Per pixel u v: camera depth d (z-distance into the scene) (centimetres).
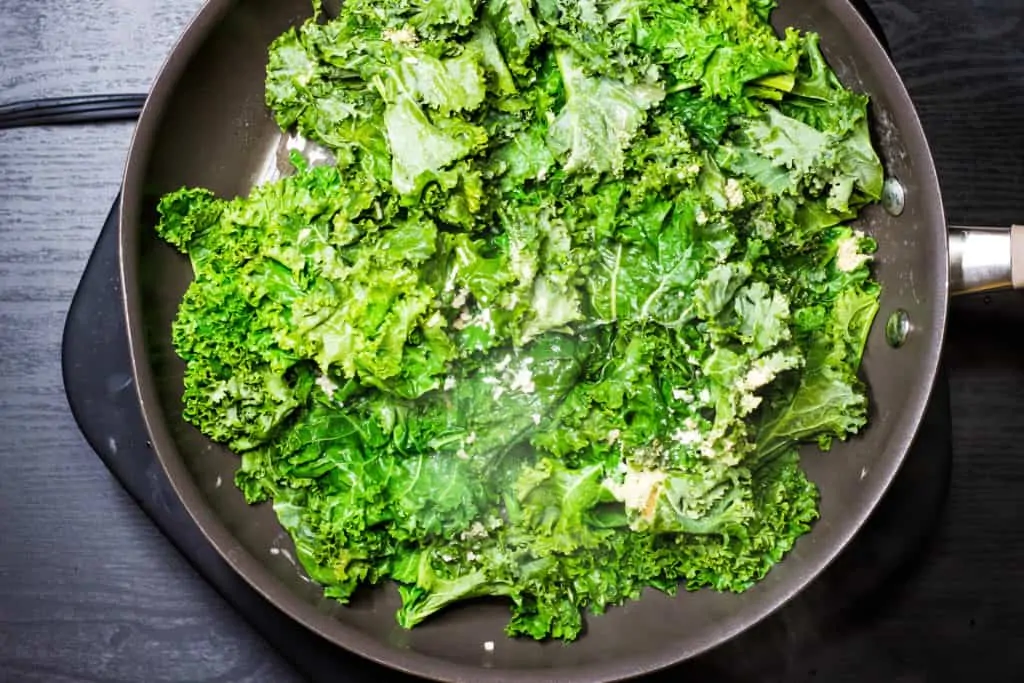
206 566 59
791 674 62
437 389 54
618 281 55
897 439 54
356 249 55
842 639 63
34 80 64
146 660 63
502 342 54
